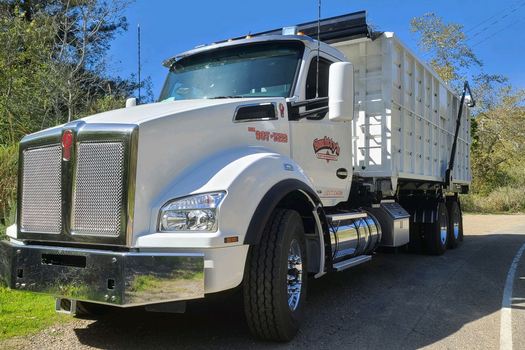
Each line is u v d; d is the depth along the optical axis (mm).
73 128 4203
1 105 14484
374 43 7660
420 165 9391
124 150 3996
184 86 6055
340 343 4617
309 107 5664
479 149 37438
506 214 27703
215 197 3992
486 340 4730
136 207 3967
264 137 5059
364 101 7738
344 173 6508
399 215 8461
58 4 21578
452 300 6270
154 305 4094
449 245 11211
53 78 16188
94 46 21516
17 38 16016
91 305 5301
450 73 37375
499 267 8742
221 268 3904
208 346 4527
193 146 4402
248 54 5914
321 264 5211
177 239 3848
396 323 5258
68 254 4004
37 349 4418
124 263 3764
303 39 5707
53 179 4316
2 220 8305
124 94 19891
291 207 5180
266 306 4387
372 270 8359
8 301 5809
